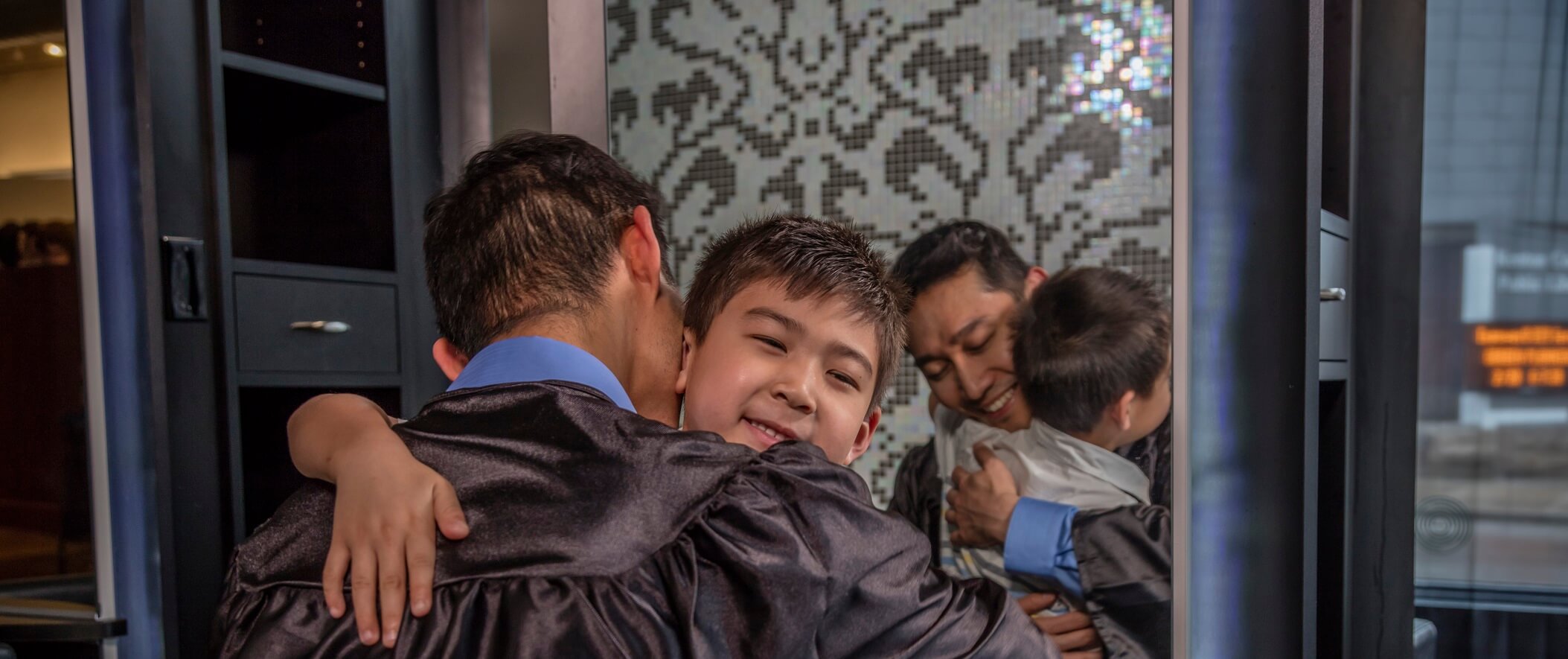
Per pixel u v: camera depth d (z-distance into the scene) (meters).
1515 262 2.60
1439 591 2.68
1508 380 2.61
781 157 1.82
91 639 1.44
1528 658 2.60
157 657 1.49
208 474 1.66
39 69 1.49
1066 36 1.63
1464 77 2.62
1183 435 1.41
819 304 0.90
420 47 2.01
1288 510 1.41
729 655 0.58
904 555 0.67
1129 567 1.61
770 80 1.83
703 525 0.60
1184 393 1.41
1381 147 2.15
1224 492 1.43
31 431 1.50
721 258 0.97
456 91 2.04
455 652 0.56
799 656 0.58
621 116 1.95
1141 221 1.60
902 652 0.65
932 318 1.73
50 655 1.53
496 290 0.74
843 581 0.62
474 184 0.77
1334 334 1.84
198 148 1.67
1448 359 2.66
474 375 0.72
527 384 0.68
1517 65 2.58
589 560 0.58
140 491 1.48
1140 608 1.60
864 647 0.64
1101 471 1.63
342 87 1.87
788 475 0.64
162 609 1.50
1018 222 1.67
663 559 0.59
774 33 1.82
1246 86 1.41
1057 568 1.65
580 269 0.75
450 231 0.77
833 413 0.90
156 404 1.51
